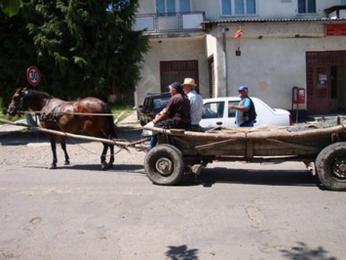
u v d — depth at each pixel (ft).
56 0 58.49
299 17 89.76
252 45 69.77
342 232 19.77
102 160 36.11
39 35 57.57
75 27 58.08
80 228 21.53
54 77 60.13
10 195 28.27
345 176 26.71
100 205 25.22
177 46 86.43
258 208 23.68
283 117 39.01
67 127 35.86
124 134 60.44
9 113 37.70
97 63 59.77
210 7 88.02
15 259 18.16
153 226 21.40
